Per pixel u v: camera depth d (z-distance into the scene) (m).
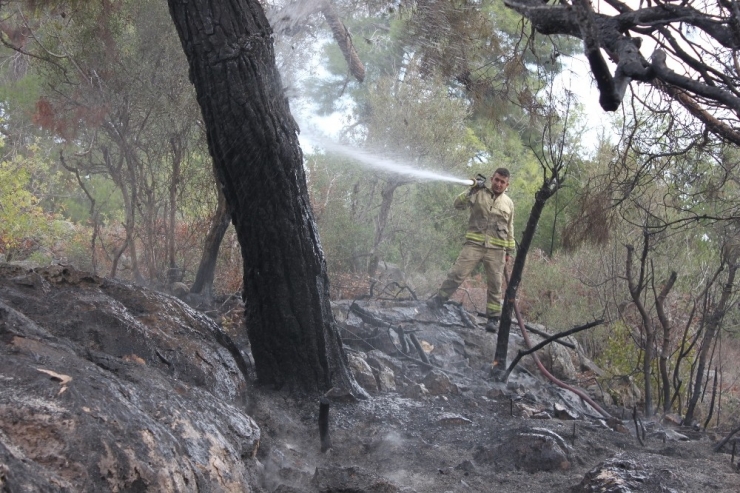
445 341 8.82
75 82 8.83
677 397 8.83
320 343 6.05
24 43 8.59
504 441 5.37
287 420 5.57
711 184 5.71
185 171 9.41
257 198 5.57
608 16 2.88
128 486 2.94
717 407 9.11
